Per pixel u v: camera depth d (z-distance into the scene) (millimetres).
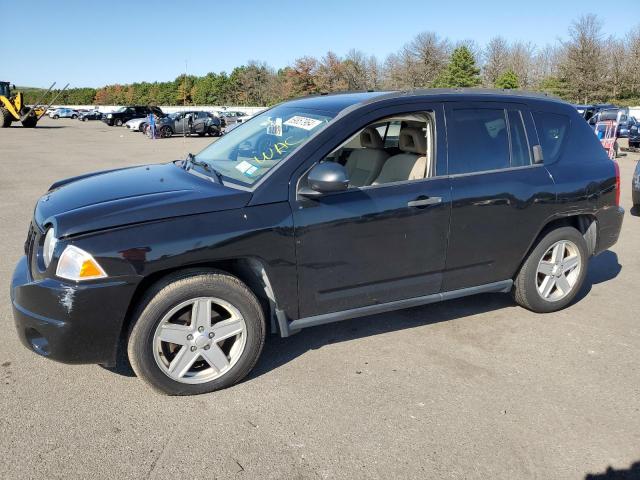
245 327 3285
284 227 3244
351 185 3953
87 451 2736
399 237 3629
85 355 2963
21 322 3012
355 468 2664
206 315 3176
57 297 2848
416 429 2977
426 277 3848
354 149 4051
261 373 3541
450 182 3787
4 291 4879
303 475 2607
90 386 3334
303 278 3393
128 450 2750
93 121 55281
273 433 2914
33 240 3350
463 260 3949
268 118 4234
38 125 42750
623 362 3770
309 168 3369
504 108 4137
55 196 3562
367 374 3547
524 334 4184
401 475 2623
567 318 4512
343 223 3414
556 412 3164
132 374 3484
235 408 3139
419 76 64812
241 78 82500
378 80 70812
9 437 2828
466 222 3854
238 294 3211
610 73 53344
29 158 16906
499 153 4047
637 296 5062
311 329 4223
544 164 4246
